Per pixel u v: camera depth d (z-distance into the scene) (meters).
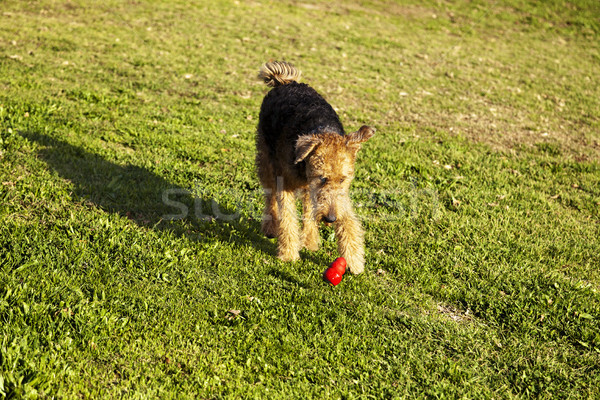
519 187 8.34
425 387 4.22
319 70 13.62
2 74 10.59
